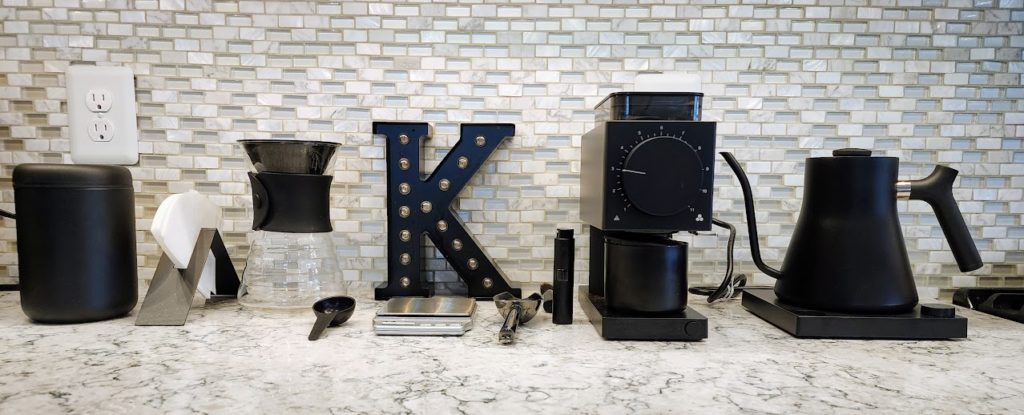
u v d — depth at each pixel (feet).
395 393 1.77
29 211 2.44
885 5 3.31
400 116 3.35
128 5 3.24
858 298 2.43
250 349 2.21
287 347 2.24
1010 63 3.34
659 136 2.31
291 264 3.00
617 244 2.40
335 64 3.32
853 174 2.47
